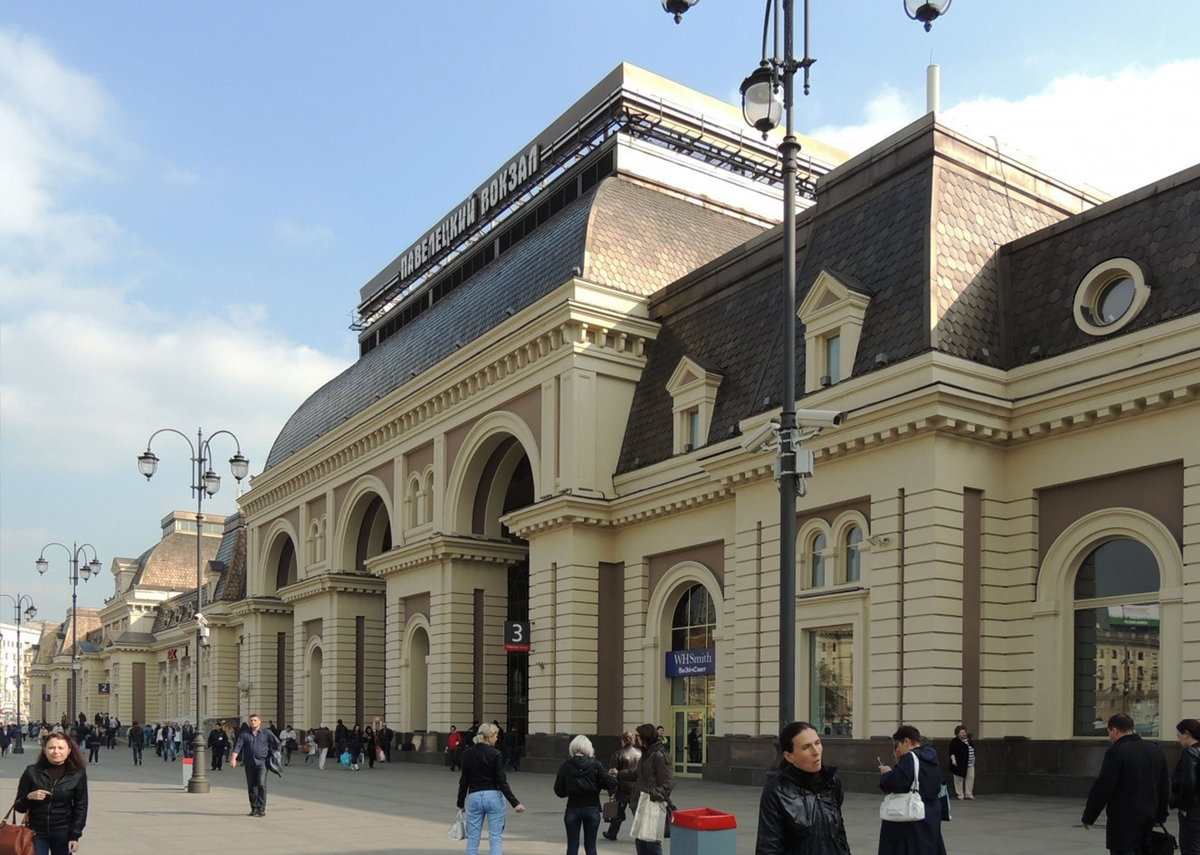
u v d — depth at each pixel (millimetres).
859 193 30047
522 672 43844
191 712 90625
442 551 42438
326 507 55688
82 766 10898
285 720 64062
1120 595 23609
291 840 18203
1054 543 24703
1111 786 10172
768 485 29188
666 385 35344
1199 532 21781
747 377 32094
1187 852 10789
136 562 120250
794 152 14570
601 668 35812
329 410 58094
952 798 23188
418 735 44750
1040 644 24703
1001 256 27500
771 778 6871
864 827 18859
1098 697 23750
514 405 39781
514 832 18922
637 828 12984
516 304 40562
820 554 27828
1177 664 21969
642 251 39438
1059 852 15219
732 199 46062
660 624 34500
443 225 55906
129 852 16812
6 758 61312
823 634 27344
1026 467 25469
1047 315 25828
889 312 26797
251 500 65375
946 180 27672
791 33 14672
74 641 76438
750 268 34188
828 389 27250
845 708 26359
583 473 36062
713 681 32719
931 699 23969
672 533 34094
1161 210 24172
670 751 33969
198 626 33000
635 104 44562
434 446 44781
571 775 13227
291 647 65250
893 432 25312
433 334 48031
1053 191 29984
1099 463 23938
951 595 24500
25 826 10258
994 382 25656
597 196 40812
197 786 29953
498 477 43375
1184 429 22328
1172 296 23156
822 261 30359
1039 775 24109
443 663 42688
